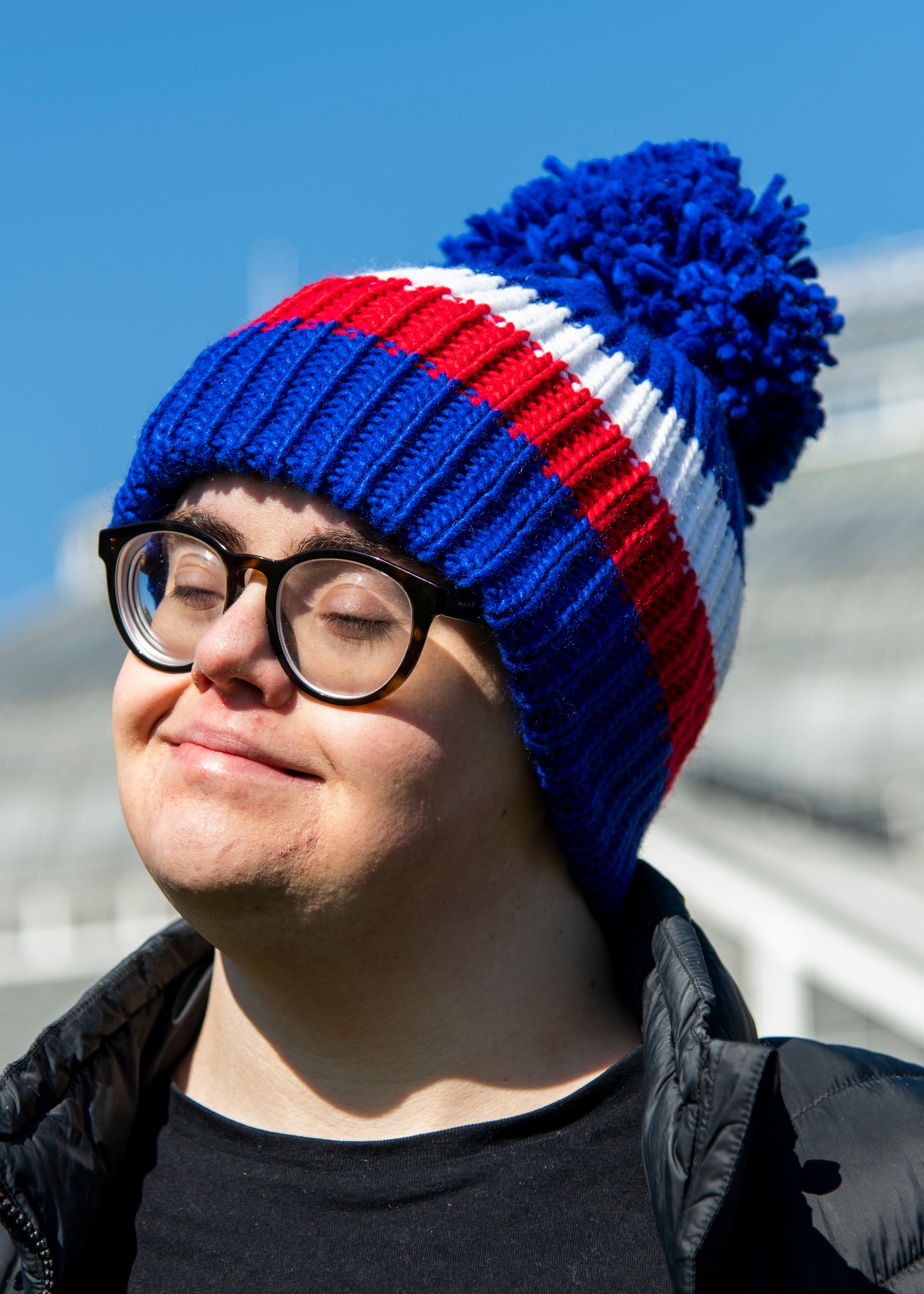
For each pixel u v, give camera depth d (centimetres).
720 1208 102
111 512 147
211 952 155
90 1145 130
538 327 137
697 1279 102
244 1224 121
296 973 121
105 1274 124
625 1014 140
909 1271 113
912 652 1073
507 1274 115
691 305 156
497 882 128
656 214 160
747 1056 105
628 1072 128
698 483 145
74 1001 747
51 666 1241
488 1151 122
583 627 128
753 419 160
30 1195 123
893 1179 118
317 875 115
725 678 160
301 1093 128
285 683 117
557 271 160
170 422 129
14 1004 751
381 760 116
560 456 131
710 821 707
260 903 115
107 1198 130
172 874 116
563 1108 124
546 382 133
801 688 1078
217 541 123
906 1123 123
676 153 167
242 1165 126
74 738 1009
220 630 118
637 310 158
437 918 123
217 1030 136
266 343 130
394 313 132
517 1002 130
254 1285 117
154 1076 142
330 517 123
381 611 120
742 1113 104
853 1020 556
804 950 566
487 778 125
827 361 165
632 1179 121
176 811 117
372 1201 120
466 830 123
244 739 116
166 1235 123
